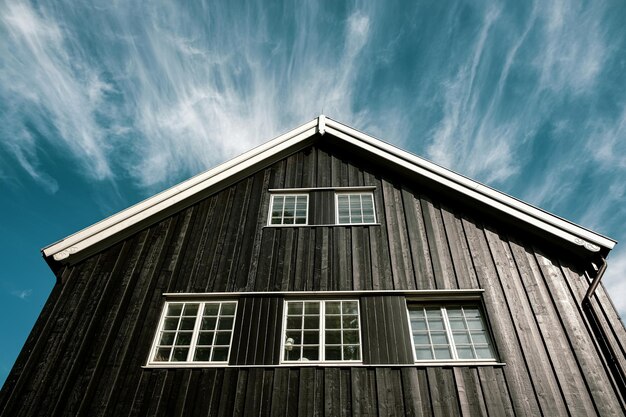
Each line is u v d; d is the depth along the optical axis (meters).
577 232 7.96
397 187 9.39
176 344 7.04
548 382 6.24
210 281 7.78
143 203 8.96
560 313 7.06
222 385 6.40
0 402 6.39
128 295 7.66
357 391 6.22
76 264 8.28
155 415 6.16
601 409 5.96
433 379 6.31
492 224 8.49
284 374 6.46
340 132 10.41
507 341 6.72
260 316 7.19
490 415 5.93
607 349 6.54
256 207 9.12
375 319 7.06
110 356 6.86
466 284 7.49
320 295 7.47
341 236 8.34
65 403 6.38
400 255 7.95
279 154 10.23
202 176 9.49
